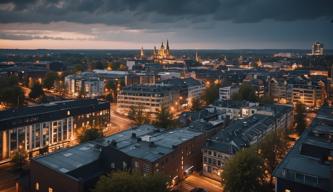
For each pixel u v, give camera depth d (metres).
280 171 85.44
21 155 126.88
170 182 107.75
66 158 103.06
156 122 169.00
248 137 129.62
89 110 173.25
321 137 111.56
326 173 80.19
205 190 105.56
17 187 103.69
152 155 103.00
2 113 138.62
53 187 93.94
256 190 93.94
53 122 152.75
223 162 115.50
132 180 80.44
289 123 195.12
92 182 93.44
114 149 103.56
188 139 120.88
